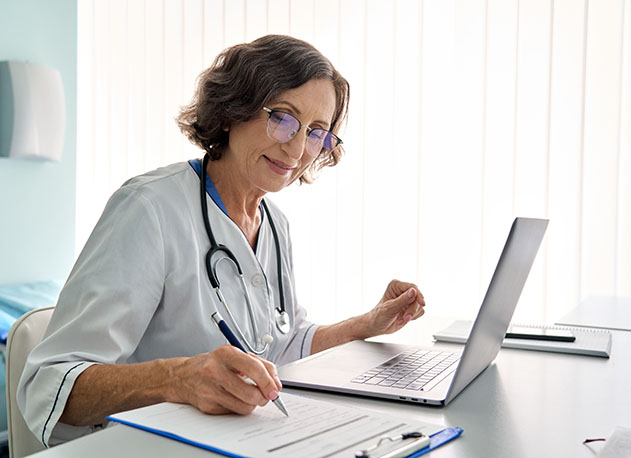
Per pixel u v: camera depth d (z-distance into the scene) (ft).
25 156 10.18
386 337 4.19
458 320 4.94
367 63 9.25
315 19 9.60
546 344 3.78
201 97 3.99
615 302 6.16
